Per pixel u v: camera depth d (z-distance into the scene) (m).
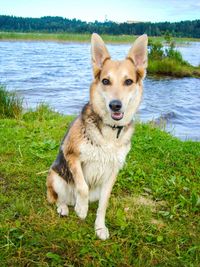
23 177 1.65
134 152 2.02
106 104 1.24
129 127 1.30
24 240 1.20
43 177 1.67
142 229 1.33
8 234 1.21
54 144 2.02
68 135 1.31
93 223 1.36
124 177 1.72
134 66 1.36
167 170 1.83
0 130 2.28
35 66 8.09
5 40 20.66
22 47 15.02
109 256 1.17
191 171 1.84
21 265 1.10
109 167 1.29
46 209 1.41
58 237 1.22
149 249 1.23
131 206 1.49
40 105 3.14
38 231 1.26
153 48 7.91
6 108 2.88
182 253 1.22
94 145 1.24
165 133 2.51
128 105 1.30
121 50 14.15
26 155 1.89
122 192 1.61
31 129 2.36
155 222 1.40
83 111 1.31
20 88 5.07
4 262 1.10
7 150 1.93
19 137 2.15
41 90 5.01
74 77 6.61
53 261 1.12
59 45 18.52
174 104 4.41
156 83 6.15
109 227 1.35
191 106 4.35
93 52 1.33
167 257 1.20
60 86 5.48
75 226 1.31
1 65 7.88
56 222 1.32
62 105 4.06
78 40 23.38
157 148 2.09
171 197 1.57
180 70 7.25
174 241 1.29
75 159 1.28
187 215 1.45
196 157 2.00
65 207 1.41
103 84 1.28
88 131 1.24
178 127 3.31
